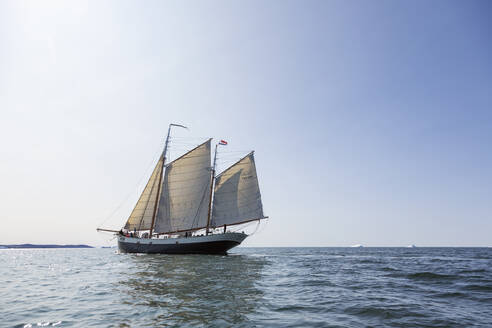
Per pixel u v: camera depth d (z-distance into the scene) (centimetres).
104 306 1287
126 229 5838
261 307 1298
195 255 5203
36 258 5981
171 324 1025
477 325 1068
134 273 2478
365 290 1830
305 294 1652
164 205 5700
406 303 1436
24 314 1175
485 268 3462
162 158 5931
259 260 4512
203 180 5631
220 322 1055
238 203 5438
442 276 2589
